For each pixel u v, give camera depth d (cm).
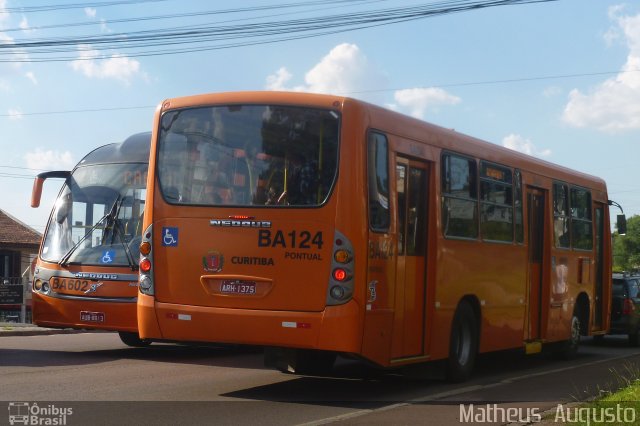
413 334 1034
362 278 904
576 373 1353
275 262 917
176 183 979
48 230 1442
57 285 1384
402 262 1008
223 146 966
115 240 1387
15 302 2112
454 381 1154
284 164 935
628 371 1341
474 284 1180
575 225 1594
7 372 1140
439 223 1083
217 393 1001
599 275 1764
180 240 962
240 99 968
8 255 3741
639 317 2066
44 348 1486
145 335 974
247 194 941
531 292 1404
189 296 952
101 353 1425
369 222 923
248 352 1507
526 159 1381
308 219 912
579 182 1622
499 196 1272
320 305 899
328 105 933
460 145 1155
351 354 902
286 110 948
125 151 1473
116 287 1352
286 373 1204
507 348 1298
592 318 1684
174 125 996
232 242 937
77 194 1448
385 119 977
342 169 912
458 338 1158
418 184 1059
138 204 1412
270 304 916
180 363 1305
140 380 1093
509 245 1297
